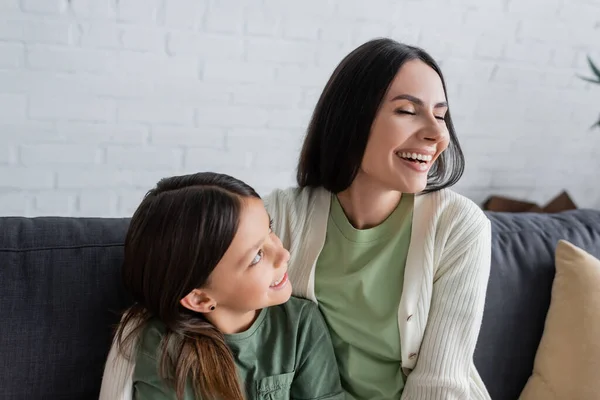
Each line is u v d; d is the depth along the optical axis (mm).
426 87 784
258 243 741
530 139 1903
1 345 797
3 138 1420
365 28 1591
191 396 753
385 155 793
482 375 1020
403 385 882
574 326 981
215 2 1446
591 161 2021
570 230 1135
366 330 859
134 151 1530
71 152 1484
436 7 1633
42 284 828
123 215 1590
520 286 1045
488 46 1728
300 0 1508
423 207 881
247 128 1601
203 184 748
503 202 1836
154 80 1477
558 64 1826
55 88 1413
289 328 831
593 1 1779
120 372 775
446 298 846
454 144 893
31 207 1506
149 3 1401
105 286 855
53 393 824
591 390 937
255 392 792
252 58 1530
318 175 905
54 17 1351
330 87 834
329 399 833
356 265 882
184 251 711
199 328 756
